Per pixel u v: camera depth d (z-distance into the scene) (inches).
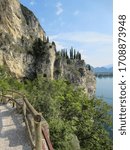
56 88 1343.5
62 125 658.2
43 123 354.3
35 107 774.5
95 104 1358.3
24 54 3395.7
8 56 3048.7
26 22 4109.3
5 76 2228.1
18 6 3764.8
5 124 492.7
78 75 4606.3
